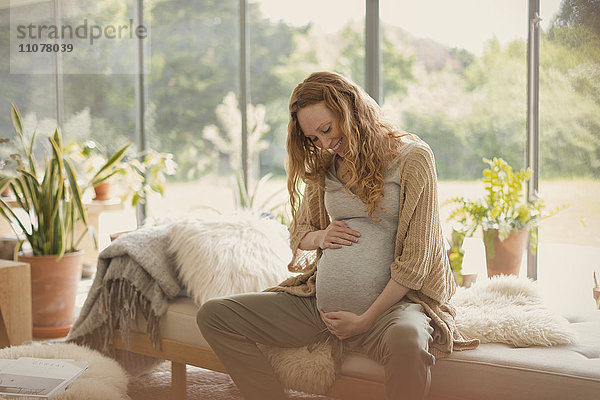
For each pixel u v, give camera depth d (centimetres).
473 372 180
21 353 211
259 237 262
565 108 341
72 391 181
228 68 459
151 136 486
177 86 476
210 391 257
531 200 350
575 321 230
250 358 199
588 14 331
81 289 441
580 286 341
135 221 498
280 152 447
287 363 201
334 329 191
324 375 195
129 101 489
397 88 397
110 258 259
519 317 201
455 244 329
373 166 193
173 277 254
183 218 270
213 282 242
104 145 497
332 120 192
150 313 242
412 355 171
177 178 482
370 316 186
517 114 360
